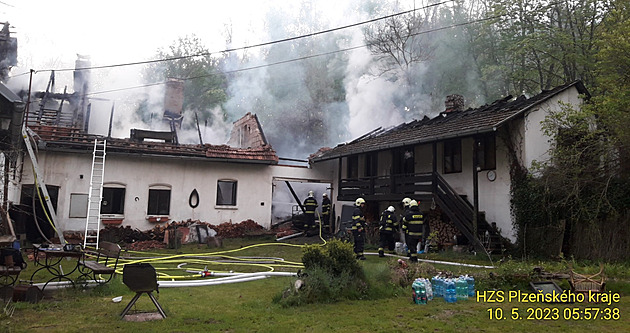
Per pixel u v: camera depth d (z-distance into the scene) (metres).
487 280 8.77
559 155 13.29
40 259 12.42
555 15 24.70
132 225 18.52
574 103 15.76
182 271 10.88
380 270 8.55
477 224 14.91
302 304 7.00
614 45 13.77
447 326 5.78
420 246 16.19
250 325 5.75
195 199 19.75
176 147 19.52
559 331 5.65
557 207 13.16
